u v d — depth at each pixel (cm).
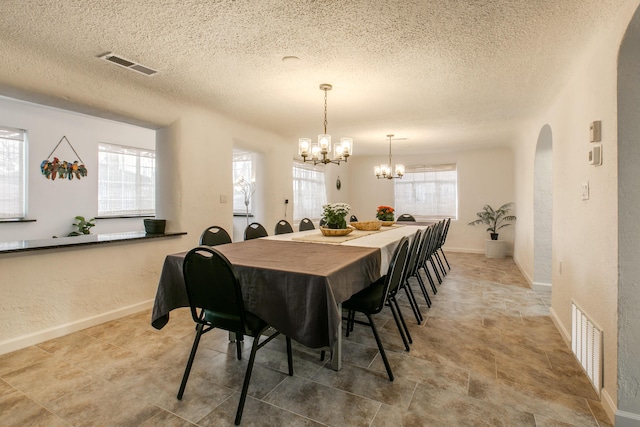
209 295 168
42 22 188
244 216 680
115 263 293
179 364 210
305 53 227
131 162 564
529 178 436
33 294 239
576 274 228
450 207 694
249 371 164
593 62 200
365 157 771
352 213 782
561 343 244
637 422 151
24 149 434
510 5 169
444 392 180
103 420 157
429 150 661
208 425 154
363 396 177
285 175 524
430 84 285
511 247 636
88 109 273
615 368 158
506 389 184
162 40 209
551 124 328
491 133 493
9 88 225
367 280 218
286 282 168
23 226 430
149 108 309
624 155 158
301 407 167
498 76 264
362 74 264
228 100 329
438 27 192
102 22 188
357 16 181
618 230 158
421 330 269
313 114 382
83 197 495
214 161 382
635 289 154
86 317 271
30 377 194
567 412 164
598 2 160
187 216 349
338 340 201
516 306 332
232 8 174
